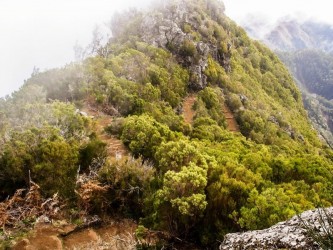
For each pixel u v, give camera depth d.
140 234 12.12
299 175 19.30
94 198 14.55
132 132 24.34
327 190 17.03
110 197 15.00
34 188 13.95
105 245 12.30
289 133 65.38
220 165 14.86
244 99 66.88
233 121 59.34
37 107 25.67
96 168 16.77
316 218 7.10
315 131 92.06
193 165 13.59
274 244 6.90
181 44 65.38
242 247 7.27
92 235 13.03
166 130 24.67
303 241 6.59
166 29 66.62
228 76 73.12
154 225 12.34
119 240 12.45
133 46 63.06
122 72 49.06
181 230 12.57
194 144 20.52
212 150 21.19
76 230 13.27
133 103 38.72
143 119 26.02
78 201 14.40
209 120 46.19
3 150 16.16
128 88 43.34
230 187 12.80
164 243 11.96
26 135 16.78
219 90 64.69
